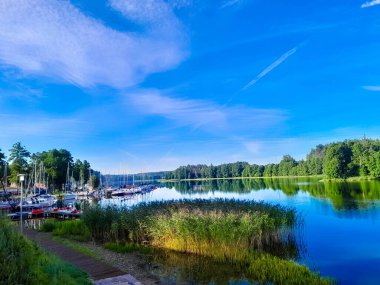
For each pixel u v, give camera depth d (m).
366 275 11.95
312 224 22.25
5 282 5.61
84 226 18.19
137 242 16.11
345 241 17.19
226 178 187.62
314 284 9.88
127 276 9.38
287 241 16.77
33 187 70.94
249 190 62.28
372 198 36.38
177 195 60.28
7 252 6.47
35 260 7.86
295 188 60.81
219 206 18.27
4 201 44.56
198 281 10.57
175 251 14.43
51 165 87.50
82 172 98.88
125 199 58.75
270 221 15.66
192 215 15.30
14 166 72.25
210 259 13.14
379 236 18.28
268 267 11.04
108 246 15.03
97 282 8.80
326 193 45.75
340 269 12.68
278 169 141.00
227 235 13.38
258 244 14.68
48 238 16.30
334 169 82.75
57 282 7.02
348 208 29.31
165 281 10.56
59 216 28.55
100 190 78.12
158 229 15.34
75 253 12.47
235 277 10.91
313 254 14.79
